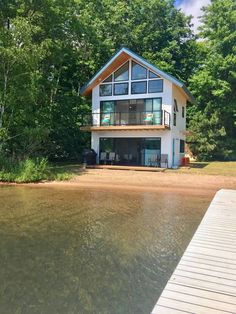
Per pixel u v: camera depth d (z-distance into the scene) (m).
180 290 4.16
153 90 21.52
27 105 18.11
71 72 29.45
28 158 16.62
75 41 28.06
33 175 15.16
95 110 23.44
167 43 35.91
